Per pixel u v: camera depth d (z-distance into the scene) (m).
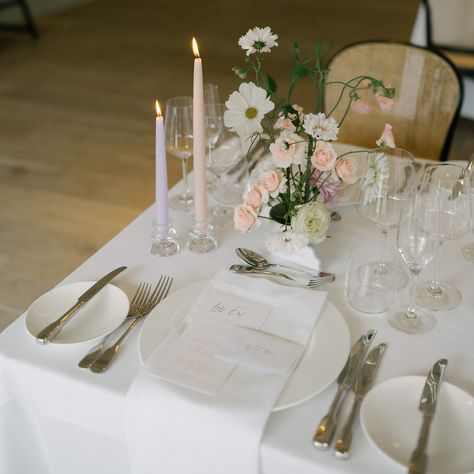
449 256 1.19
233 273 1.09
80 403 0.92
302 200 1.11
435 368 0.89
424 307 1.05
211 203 1.37
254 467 0.82
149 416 0.86
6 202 2.82
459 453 0.79
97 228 2.62
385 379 0.90
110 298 1.05
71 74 4.32
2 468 1.05
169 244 1.21
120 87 4.11
